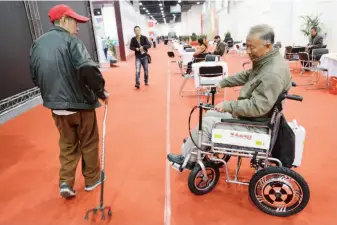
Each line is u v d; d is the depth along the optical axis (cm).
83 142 200
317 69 486
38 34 548
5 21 456
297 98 156
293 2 908
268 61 167
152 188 215
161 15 4666
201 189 202
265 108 159
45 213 191
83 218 185
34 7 539
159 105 445
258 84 165
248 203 193
